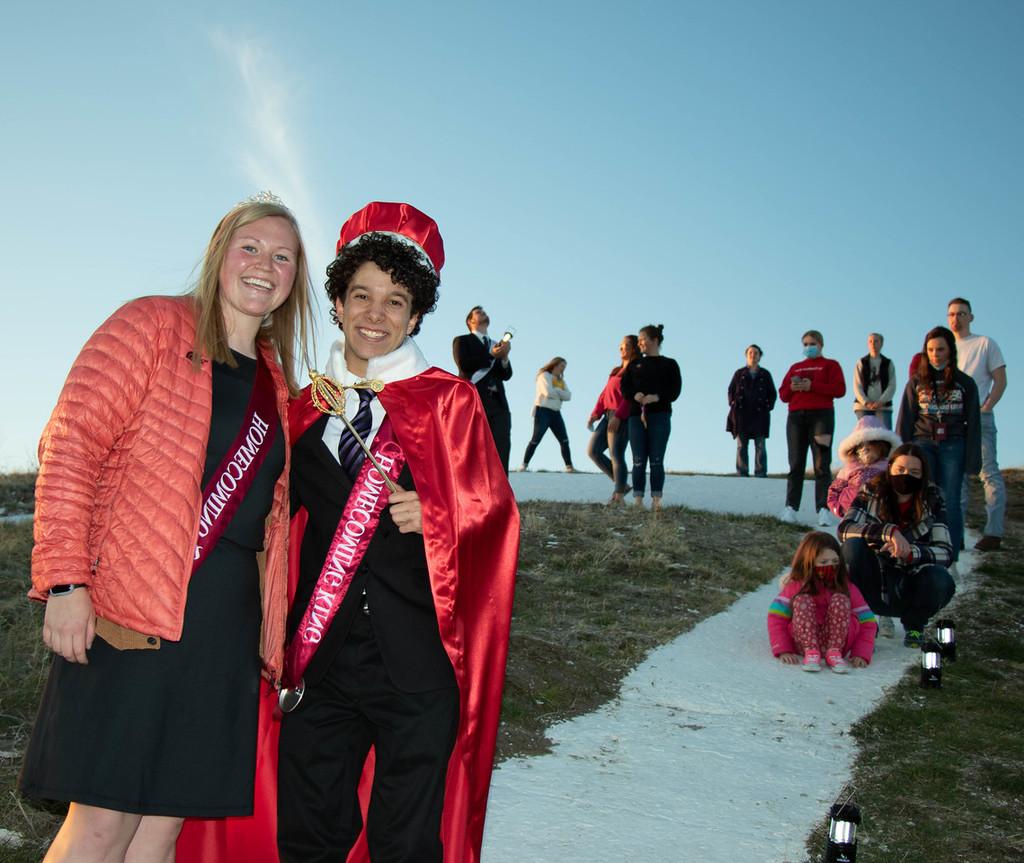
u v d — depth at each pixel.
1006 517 11.34
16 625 5.46
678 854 3.51
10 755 3.89
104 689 2.39
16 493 11.02
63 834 2.44
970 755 4.65
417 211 3.19
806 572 6.07
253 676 2.58
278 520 2.81
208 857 2.93
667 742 4.70
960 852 3.65
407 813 2.73
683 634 6.55
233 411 2.62
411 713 2.79
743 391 15.27
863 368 11.59
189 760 2.45
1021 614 7.34
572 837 3.60
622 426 11.40
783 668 5.94
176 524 2.43
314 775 2.82
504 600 3.04
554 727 4.83
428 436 2.98
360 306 3.06
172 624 2.38
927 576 6.35
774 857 3.53
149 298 2.60
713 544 9.30
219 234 2.71
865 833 3.78
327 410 2.92
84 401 2.40
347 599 2.82
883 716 5.12
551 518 9.83
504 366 7.70
